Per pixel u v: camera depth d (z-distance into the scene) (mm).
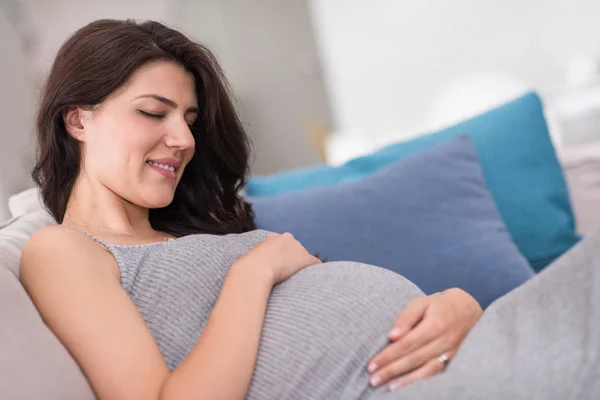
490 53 4719
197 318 1126
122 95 1297
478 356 976
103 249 1156
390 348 1050
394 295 1146
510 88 4699
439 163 1794
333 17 5086
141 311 1117
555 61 4582
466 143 1865
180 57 1385
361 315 1081
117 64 1286
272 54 5672
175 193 1568
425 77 4918
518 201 1925
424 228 1667
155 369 986
